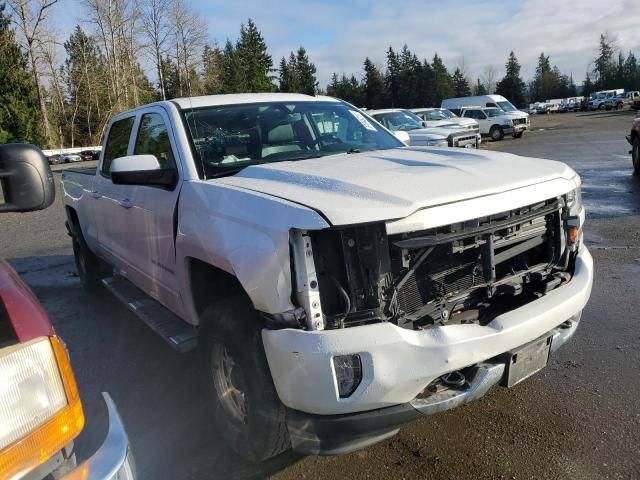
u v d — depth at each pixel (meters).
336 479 2.90
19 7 45.84
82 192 5.72
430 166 3.05
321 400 2.38
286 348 2.41
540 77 117.12
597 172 13.32
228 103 4.04
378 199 2.50
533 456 2.98
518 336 2.66
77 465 1.68
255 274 2.54
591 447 3.02
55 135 57.84
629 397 3.48
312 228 2.37
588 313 4.86
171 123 3.75
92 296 6.39
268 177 3.08
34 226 12.03
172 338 3.53
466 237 2.63
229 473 2.99
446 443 3.14
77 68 62.06
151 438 3.37
